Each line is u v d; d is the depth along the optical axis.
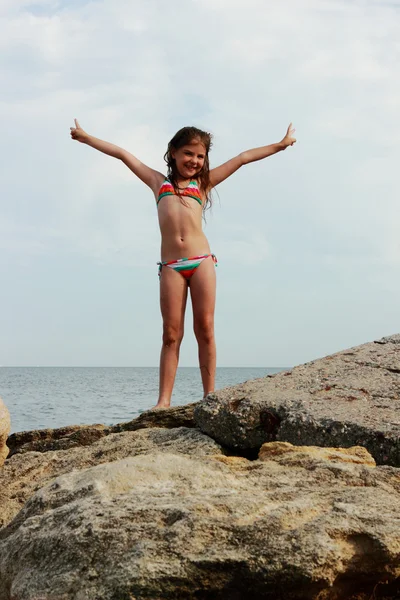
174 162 6.69
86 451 4.94
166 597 2.55
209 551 2.62
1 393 34.00
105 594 2.52
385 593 2.83
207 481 3.19
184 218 6.55
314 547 2.60
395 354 5.75
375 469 3.40
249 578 2.58
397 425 4.27
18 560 2.89
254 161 6.94
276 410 4.84
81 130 6.88
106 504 2.92
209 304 6.55
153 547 2.61
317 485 3.21
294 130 7.17
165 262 6.60
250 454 4.96
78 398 28.80
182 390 32.72
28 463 4.86
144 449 4.86
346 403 4.79
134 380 65.50
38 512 3.14
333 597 2.73
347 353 5.93
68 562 2.71
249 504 2.86
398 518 2.82
